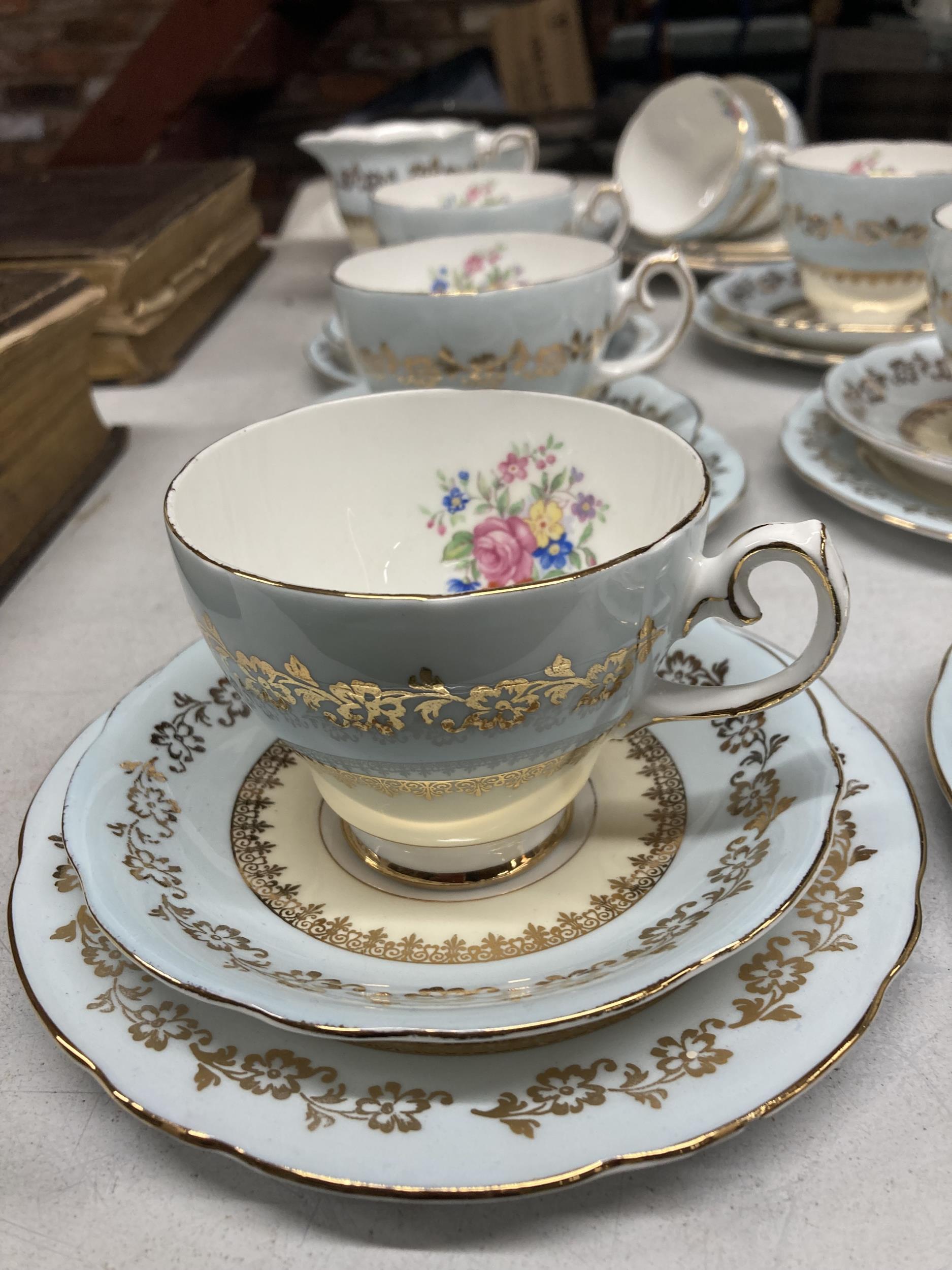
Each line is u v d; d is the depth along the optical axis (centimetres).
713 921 32
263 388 92
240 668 34
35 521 68
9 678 55
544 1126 29
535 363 67
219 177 116
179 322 103
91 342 80
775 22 165
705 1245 29
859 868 37
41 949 35
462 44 267
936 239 66
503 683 31
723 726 43
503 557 46
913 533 64
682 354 98
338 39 267
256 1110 30
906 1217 29
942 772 38
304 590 30
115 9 263
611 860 38
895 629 54
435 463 46
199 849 39
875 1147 31
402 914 36
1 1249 29
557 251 76
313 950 34
